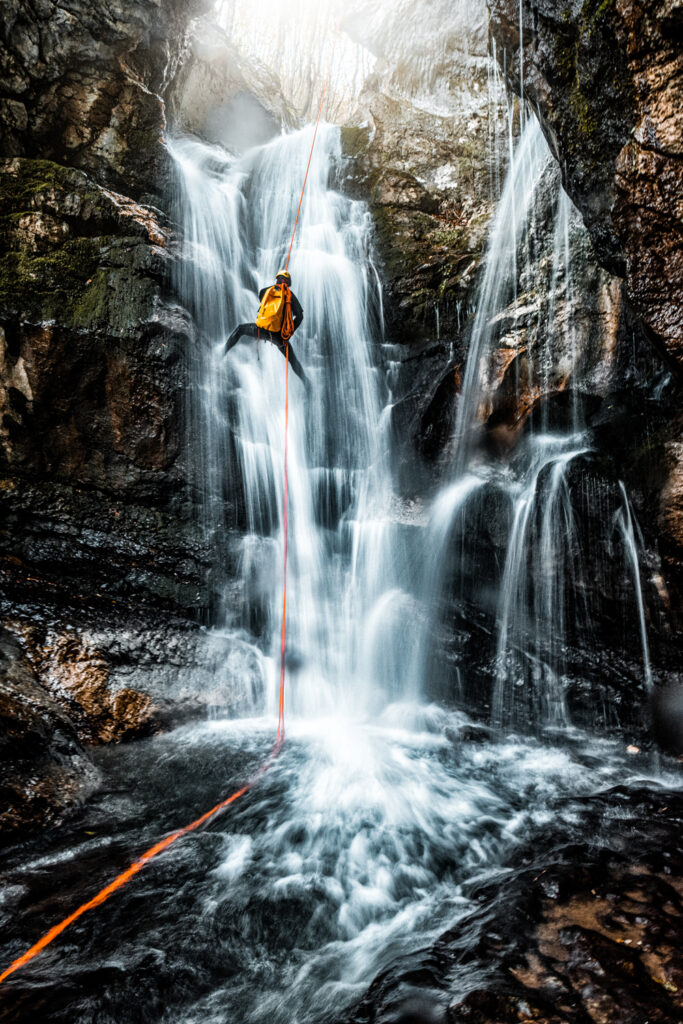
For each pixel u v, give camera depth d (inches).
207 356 278.1
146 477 262.8
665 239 179.3
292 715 247.4
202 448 270.8
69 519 254.7
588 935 111.3
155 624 246.5
